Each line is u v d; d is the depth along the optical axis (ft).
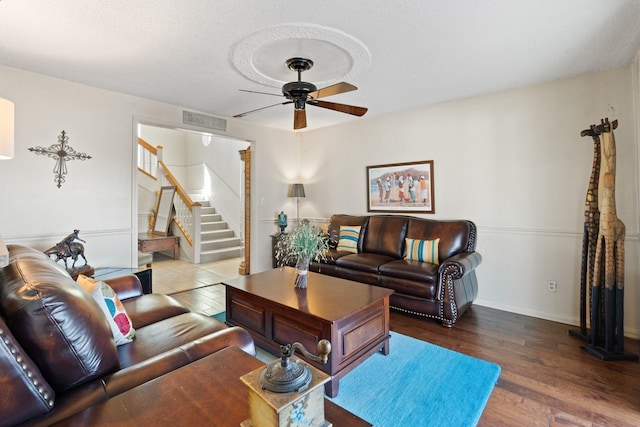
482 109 11.96
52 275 4.31
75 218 10.82
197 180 27.07
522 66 9.32
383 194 14.89
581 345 8.77
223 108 13.56
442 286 10.12
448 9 6.48
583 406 6.28
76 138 10.77
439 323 10.49
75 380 3.71
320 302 7.52
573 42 7.89
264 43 7.87
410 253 12.38
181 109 13.34
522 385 7.00
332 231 15.34
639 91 8.66
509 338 9.31
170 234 22.03
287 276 9.96
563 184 10.43
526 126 11.06
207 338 5.00
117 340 5.45
